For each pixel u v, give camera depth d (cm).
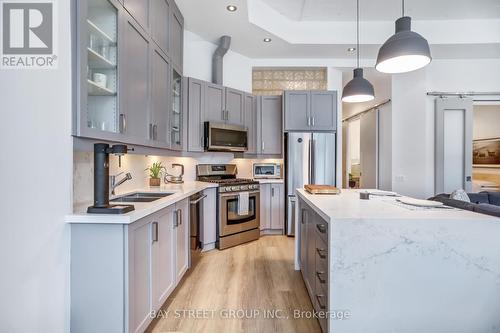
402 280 152
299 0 351
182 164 387
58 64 148
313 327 193
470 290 149
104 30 191
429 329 152
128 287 154
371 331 153
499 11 370
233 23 354
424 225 150
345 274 153
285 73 487
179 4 314
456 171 449
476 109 521
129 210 163
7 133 138
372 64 462
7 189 137
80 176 183
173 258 231
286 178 432
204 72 408
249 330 190
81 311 152
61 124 149
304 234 256
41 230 144
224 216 365
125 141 199
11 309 138
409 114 458
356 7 365
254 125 449
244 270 293
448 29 393
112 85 192
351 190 287
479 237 148
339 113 469
